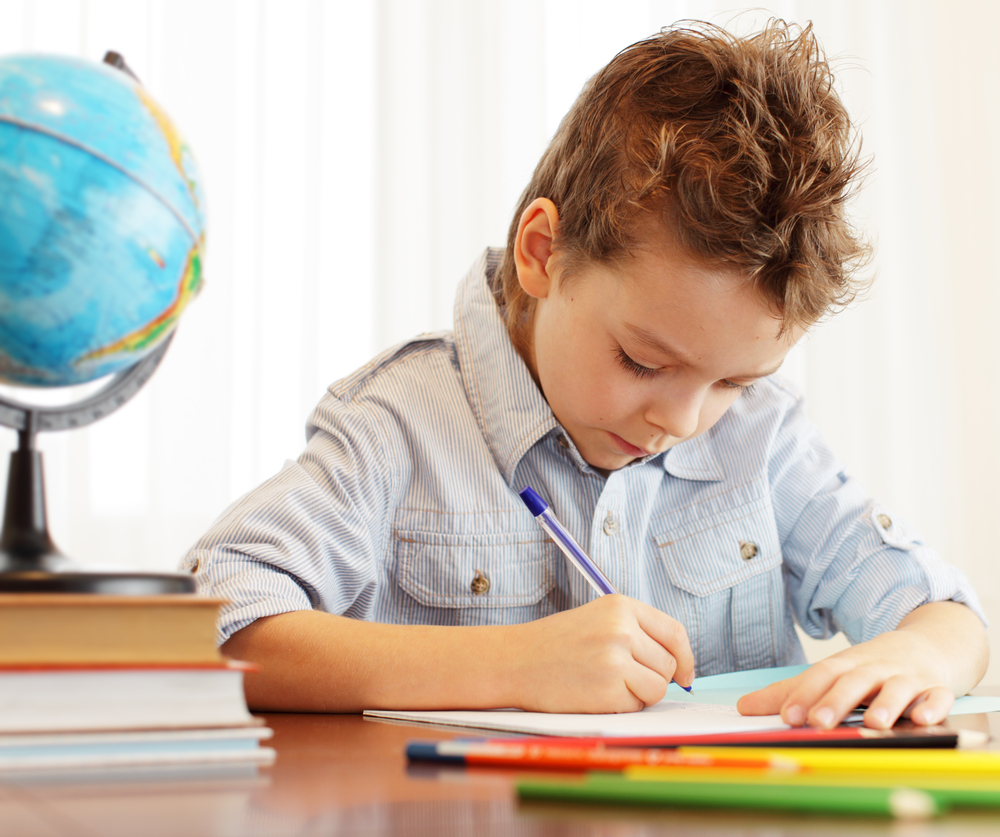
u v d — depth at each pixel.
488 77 1.88
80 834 0.28
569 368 0.87
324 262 1.81
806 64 0.89
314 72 1.79
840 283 0.83
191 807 0.32
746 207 0.75
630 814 0.32
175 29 1.73
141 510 1.67
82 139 0.40
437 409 0.99
